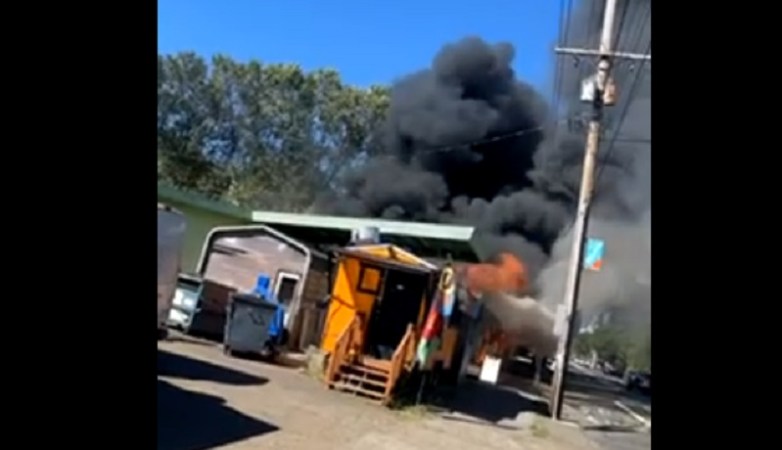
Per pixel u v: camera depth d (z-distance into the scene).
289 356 16.28
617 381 31.11
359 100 39.28
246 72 36.97
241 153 37.91
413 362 13.96
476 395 17.70
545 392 24.14
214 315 16.56
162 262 11.69
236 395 9.82
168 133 34.81
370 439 8.96
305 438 8.09
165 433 6.81
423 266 14.23
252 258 18.11
